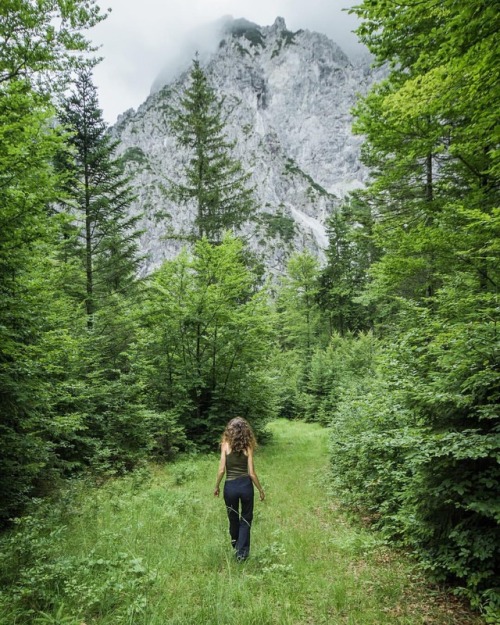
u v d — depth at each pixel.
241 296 17.61
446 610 3.78
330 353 32.00
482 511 3.83
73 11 8.02
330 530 6.15
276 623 3.54
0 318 5.87
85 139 15.50
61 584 4.01
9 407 6.15
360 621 3.56
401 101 5.42
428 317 7.02
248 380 15.97
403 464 6.01
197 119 21.61
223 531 5.76
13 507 6.41
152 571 4.27
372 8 4.68
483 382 4.06
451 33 4.32
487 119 5.31
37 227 5.86
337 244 42.50
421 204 10.29
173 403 14.65
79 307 13.31
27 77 8.06
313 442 17.41
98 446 9.83
